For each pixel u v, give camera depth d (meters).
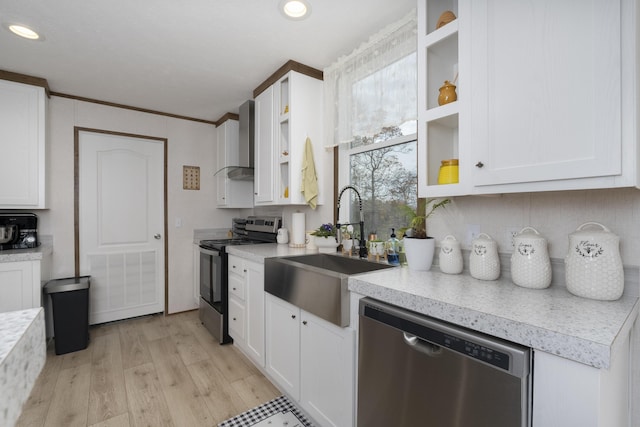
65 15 1.75
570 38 0.98
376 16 1.79
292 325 1.78
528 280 1.21
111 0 1.63
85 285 2.61
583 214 1.22
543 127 1.04
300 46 2.11
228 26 1.87
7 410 0.36
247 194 3.67
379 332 1.22
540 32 1.05
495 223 1.47
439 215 1.70
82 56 2.21
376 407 1.23
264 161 2.68
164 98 3.06
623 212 1.13
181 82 2.68
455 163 1.36
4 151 2.43
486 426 0.89
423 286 1.25
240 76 2.58
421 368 1.07
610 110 0.90
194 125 3.71
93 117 3.08
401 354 1.14
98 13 1.73
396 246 1.86
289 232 3.02
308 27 1.89
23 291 2.25
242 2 1.65
